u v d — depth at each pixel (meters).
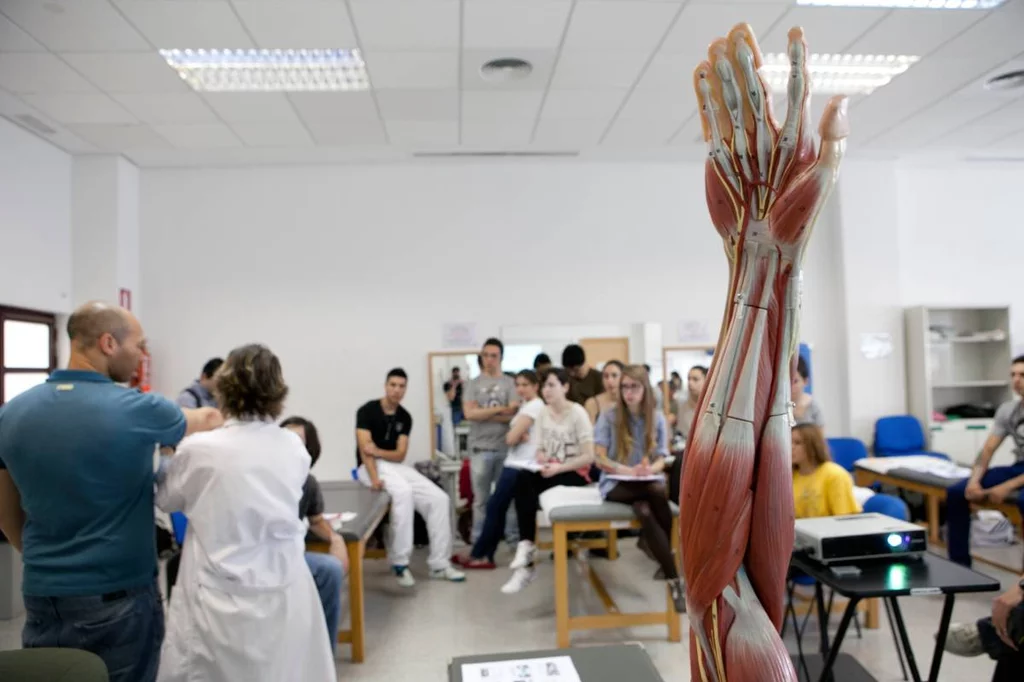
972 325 5.86
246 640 1.61
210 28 3.13
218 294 5.25
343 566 2.48
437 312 5.36
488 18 3.09
